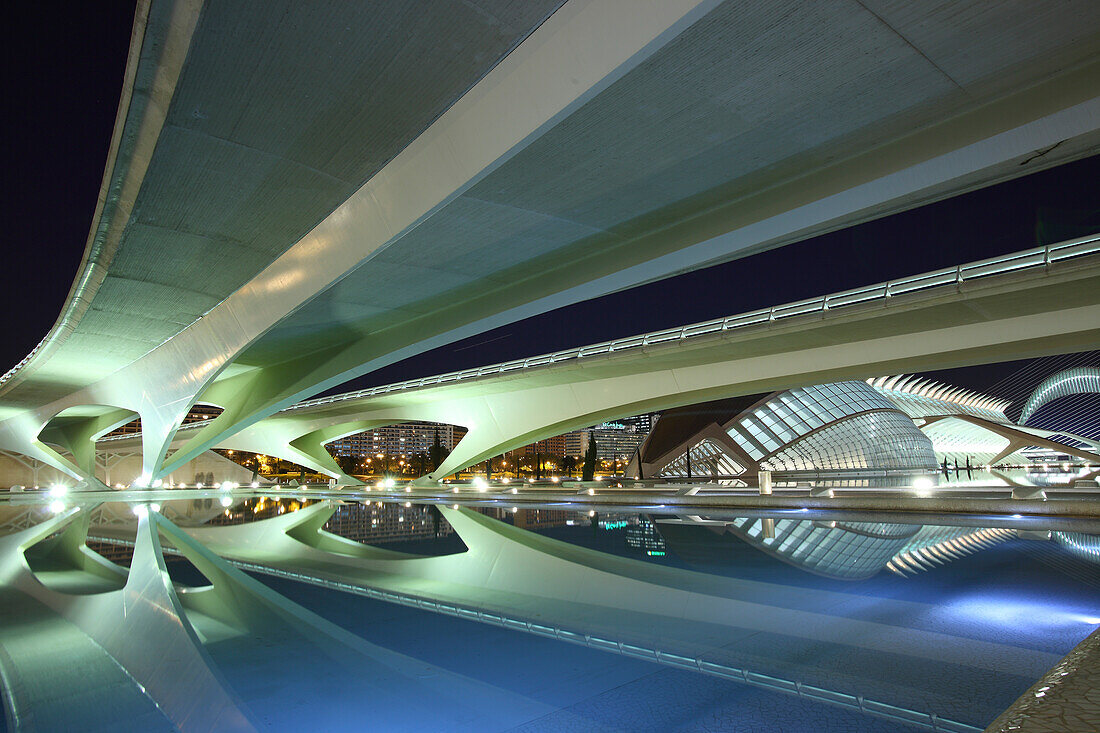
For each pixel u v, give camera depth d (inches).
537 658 172.1
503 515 698.8
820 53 365.7
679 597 249.4
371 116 450.6
